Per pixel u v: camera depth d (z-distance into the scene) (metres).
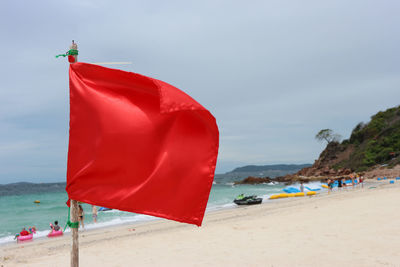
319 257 6.42
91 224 18.11
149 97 3.20
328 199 20.86
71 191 3.16
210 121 3.09
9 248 11.67
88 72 3.24
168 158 3.13
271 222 11.32
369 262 5.83
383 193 19.25
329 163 101.88
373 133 95.25
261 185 85.88
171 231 11.86
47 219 25.36
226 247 7.96
